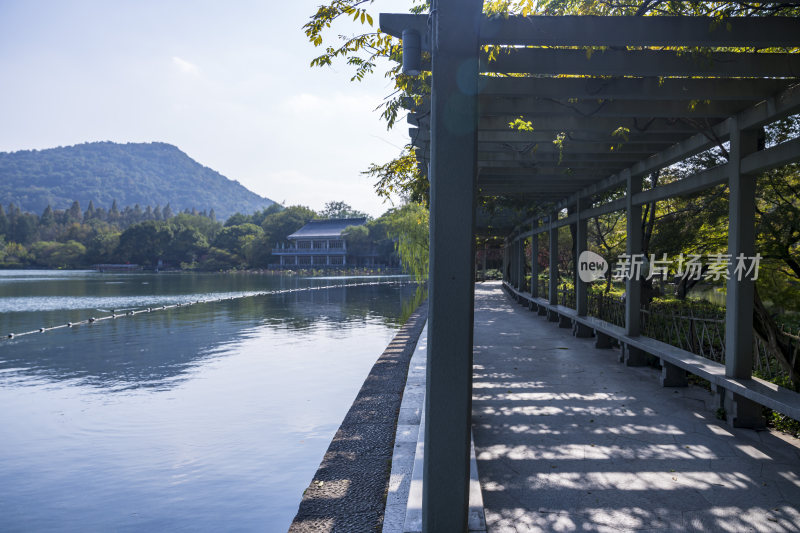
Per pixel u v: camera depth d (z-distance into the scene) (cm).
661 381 548
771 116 353
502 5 254
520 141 483
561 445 374
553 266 1060
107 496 404
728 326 416
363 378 787
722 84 345
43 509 385
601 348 762
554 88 345
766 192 525
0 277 5822
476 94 204
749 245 396
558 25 248
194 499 396
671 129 434
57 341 1186
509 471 330
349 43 369
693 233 730
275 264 8406
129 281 4697
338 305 2106
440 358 205
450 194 204
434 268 205
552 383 554
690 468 331
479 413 451
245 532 347
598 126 441
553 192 862
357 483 344
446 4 203
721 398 432
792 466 333
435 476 206
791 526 258
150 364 912
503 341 833
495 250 3544
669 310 670
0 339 1223
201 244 9381
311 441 516
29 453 494
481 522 252
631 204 610
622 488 304
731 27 251
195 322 1535
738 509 277
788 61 296
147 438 531
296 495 400
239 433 542
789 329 534
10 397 695
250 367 876
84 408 641
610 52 299
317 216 9731
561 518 270
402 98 398
